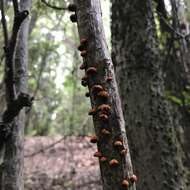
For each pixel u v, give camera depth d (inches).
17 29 29.8
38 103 119.4
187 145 58.4
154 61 47.7
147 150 45.4
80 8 26.9
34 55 89.7
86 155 99.3
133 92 46.9
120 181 24.3
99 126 25.1
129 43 48.0
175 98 59.9
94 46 26.1
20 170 32.9
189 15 67.4
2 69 63.9
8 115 30.7
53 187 80.6
